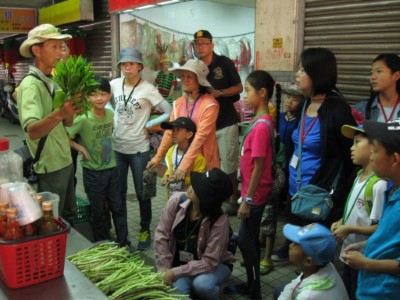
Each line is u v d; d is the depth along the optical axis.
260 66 4.04
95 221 3.29
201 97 3.04
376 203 1.97
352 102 3.34
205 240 2.30
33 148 2.35
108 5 6.47
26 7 9.26
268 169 2.55
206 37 3.59
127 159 3.49
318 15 3.49
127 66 3.36
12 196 1.35
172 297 1.62
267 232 3.10
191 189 2.28
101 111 3.12
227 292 2.80
